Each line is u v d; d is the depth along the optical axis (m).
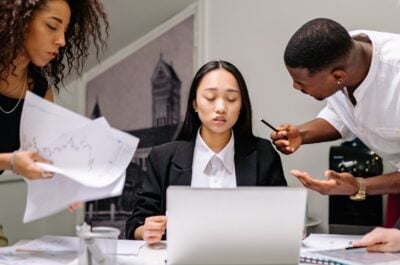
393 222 1.82
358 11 2.27
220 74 1.49
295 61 1.34
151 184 1.58
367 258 1.22
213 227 0.98
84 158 1.09
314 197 2.31
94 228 1.16
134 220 1.52
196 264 1.01
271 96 2.42
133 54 2.78
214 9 2.54
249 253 1.00
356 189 1.43
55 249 1.33
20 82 1.46
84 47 1.56
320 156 2.31
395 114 1.49
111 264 1.12
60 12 1.29
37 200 1.08
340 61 1.33
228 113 1.47
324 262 1.18
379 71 1.45
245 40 2.46
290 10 2.37
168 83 2.70
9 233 2.46
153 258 1.24
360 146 2.07
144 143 2.78
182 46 2.64
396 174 1.49
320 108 2.32
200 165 1.55
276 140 1.67
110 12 2.60
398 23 2.21
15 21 1.26
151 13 2.62
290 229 0.99
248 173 1.53
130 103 2.82
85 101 2.91
